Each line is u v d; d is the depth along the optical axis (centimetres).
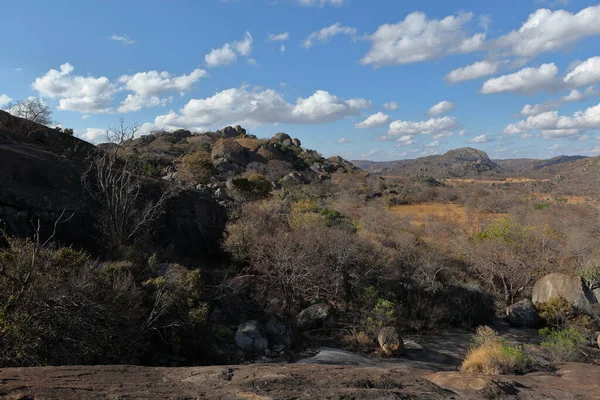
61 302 796
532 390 544
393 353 1347
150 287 1148
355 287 1820
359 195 7106
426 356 1384
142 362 993
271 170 7338
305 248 1725
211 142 9094
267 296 1581
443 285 2073
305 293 1791
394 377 484
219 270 1712
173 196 1942
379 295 1873
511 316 1983
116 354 877
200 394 352
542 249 2789
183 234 1861
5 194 1366
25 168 1488
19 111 2395
